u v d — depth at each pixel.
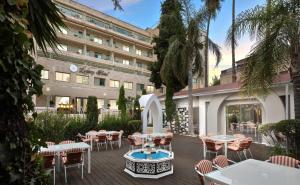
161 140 9.41
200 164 4.00
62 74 24.84
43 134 1.71
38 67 1.60
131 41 34.81
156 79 20.09
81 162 6.06
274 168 3.60
